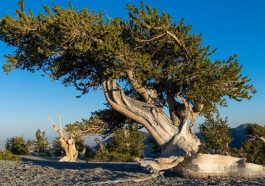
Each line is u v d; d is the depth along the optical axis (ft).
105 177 64.90
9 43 74.08
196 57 68.18
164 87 76.48
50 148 190.08
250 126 143.23
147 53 70.23
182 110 73.05
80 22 64.34
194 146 69.92
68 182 60.08
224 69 68.08
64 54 73.46
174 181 61.72
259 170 66.69
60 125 120.88
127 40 69.67
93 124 83.71
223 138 140.56
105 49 64.64
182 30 67.97
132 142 163.02
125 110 73.31
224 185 56.13
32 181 61.52
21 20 67.62
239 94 70.64
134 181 61.26
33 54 72.79
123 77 76.59
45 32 66.23
